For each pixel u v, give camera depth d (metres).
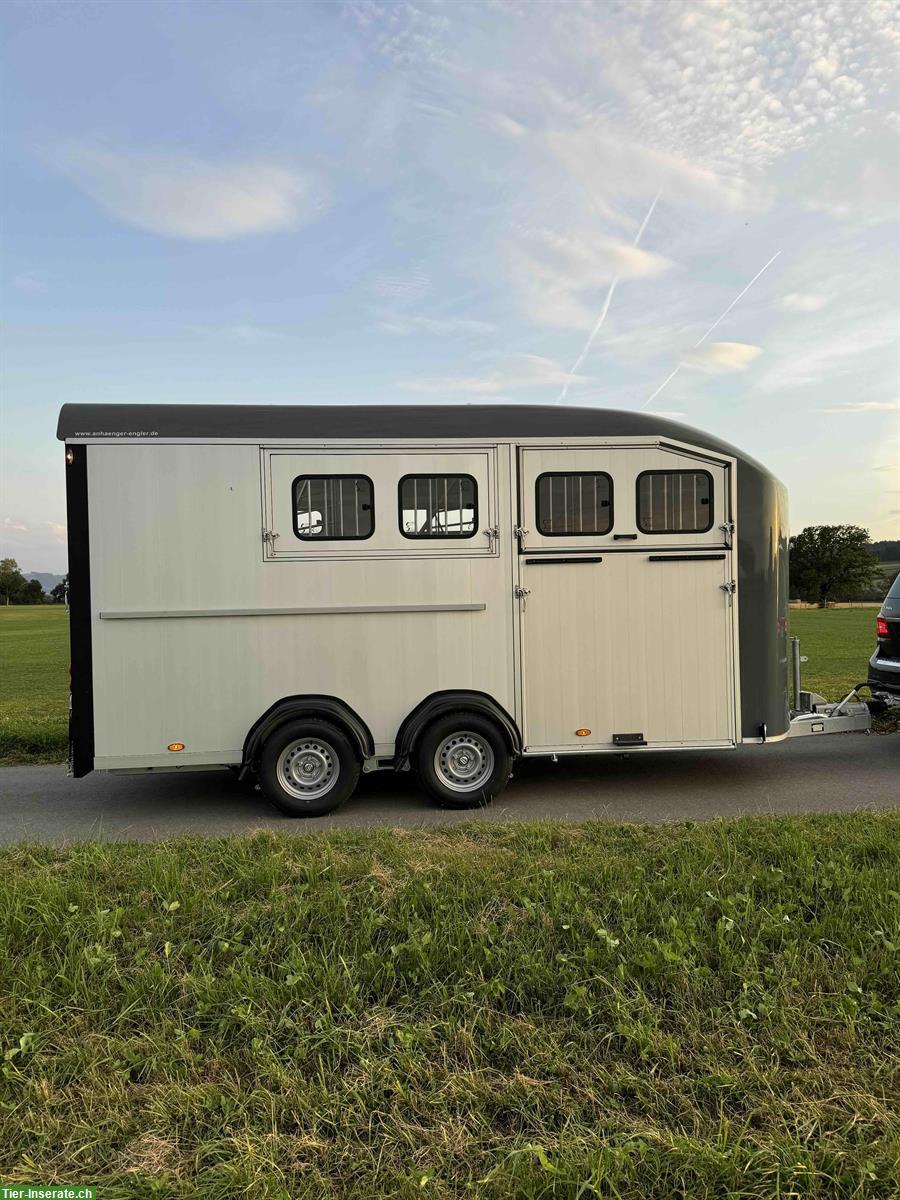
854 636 24.62
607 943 3.19
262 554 5.69
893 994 2.96
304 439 5.69
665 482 5.98
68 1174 2.20
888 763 7.46
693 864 4.03
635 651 5.99
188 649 5.64
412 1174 2.16
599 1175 2.10
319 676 5.78
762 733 6.14
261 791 5.86
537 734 5.95
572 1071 2.57
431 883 3.83
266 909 3.57
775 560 6.19
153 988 2.98
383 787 6.71
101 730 5.58
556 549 5.91
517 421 5.88
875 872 3.86
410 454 5.79
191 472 5.61
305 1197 2.12
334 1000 2.93
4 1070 2.56
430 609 5.84
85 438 5.50
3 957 3.15
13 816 6.00
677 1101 2.44
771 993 2.91
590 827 4.90
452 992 2.96
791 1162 2.17
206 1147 2.27
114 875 4.01
